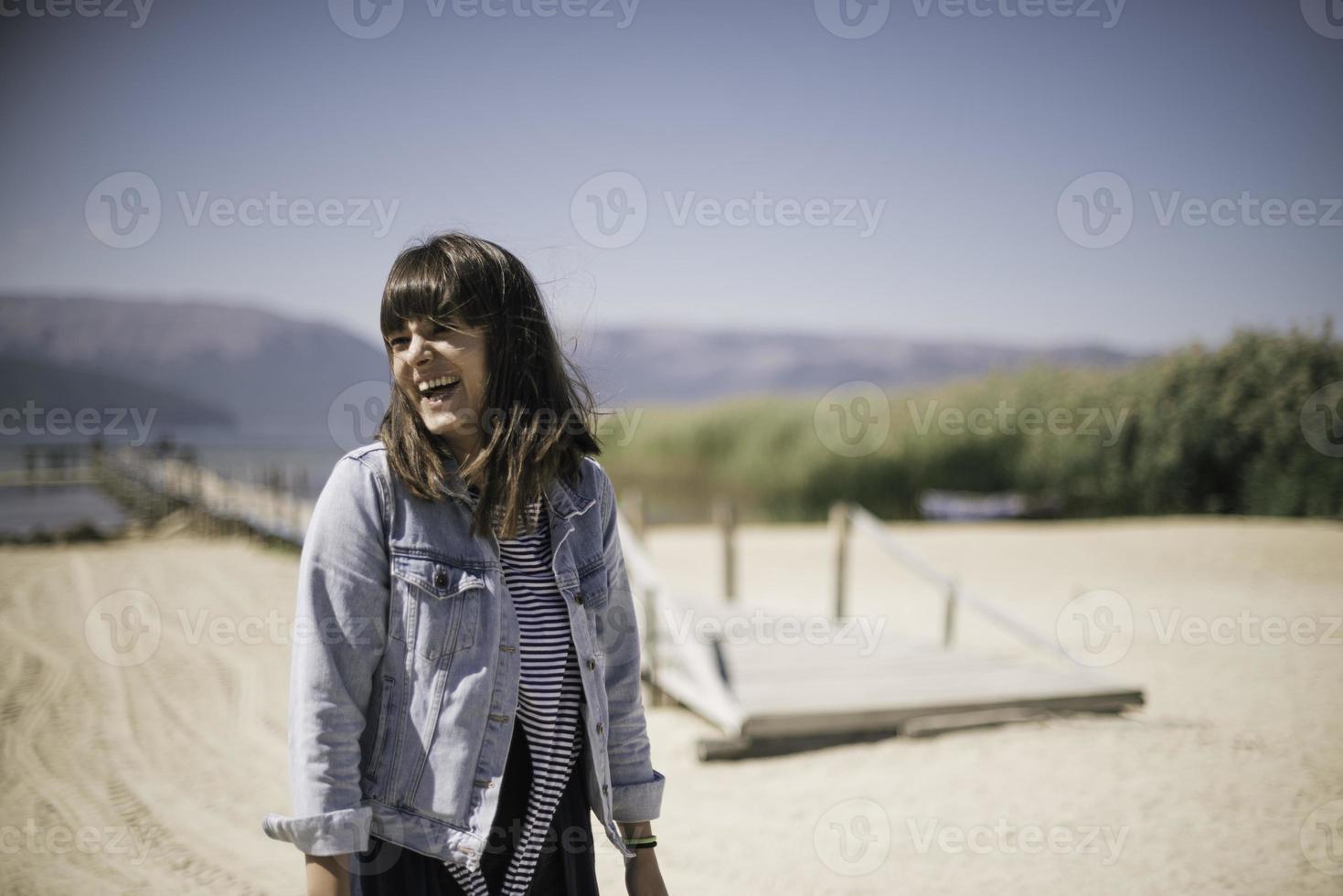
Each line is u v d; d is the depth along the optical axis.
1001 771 5.00
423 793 1.60
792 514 21.73
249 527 16.89
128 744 5.72
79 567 13.56
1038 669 6.55
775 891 3.67
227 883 3.79
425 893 1.60
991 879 3.76
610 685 1.92
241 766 5.33
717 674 5.71
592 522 1.88
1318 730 5.65
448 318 1.68
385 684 1.63
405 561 1.63
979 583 11.51
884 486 21.72
